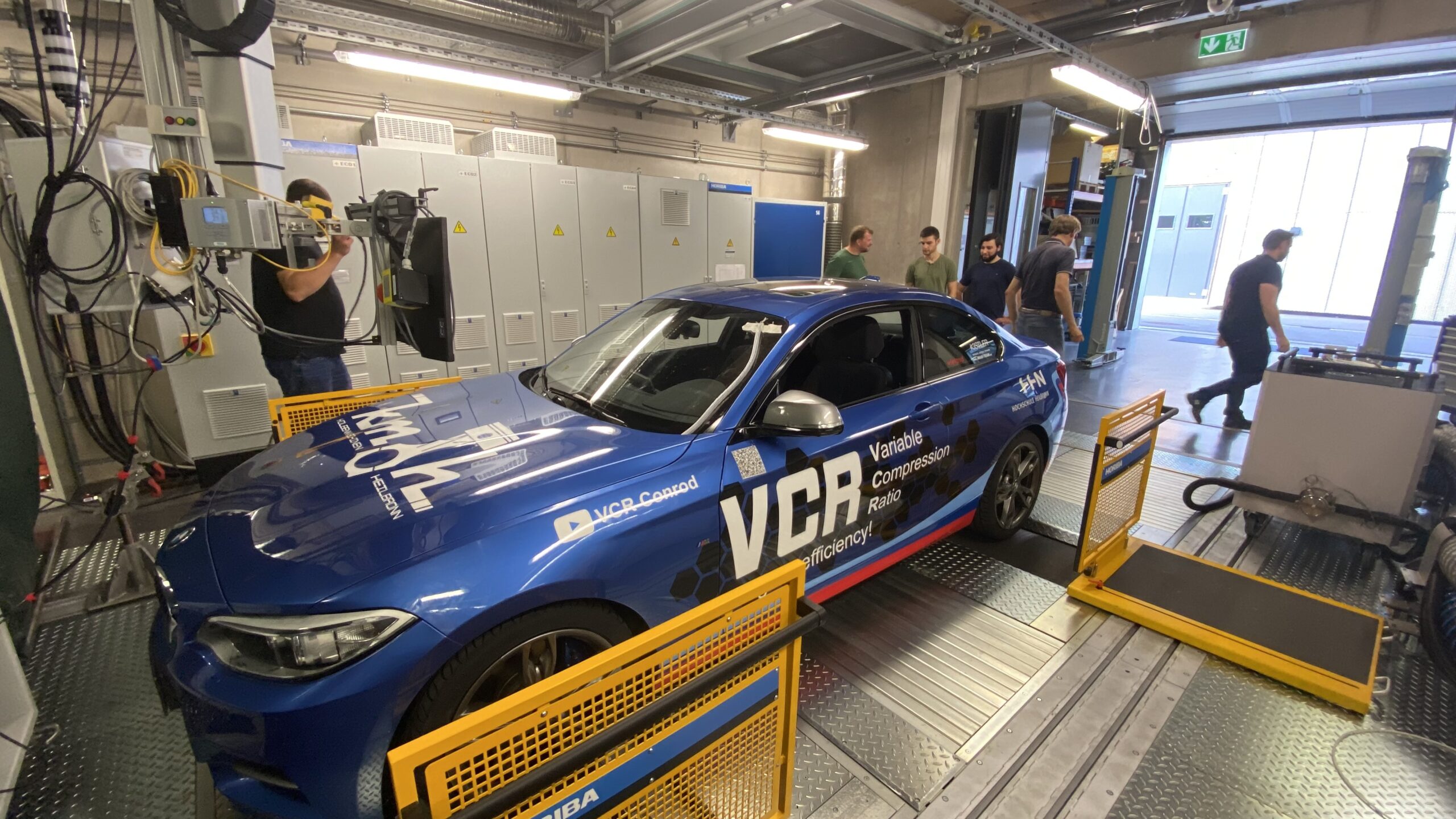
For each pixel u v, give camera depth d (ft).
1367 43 16.84
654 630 3.96
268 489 6.25
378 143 16.12
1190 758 6.61
